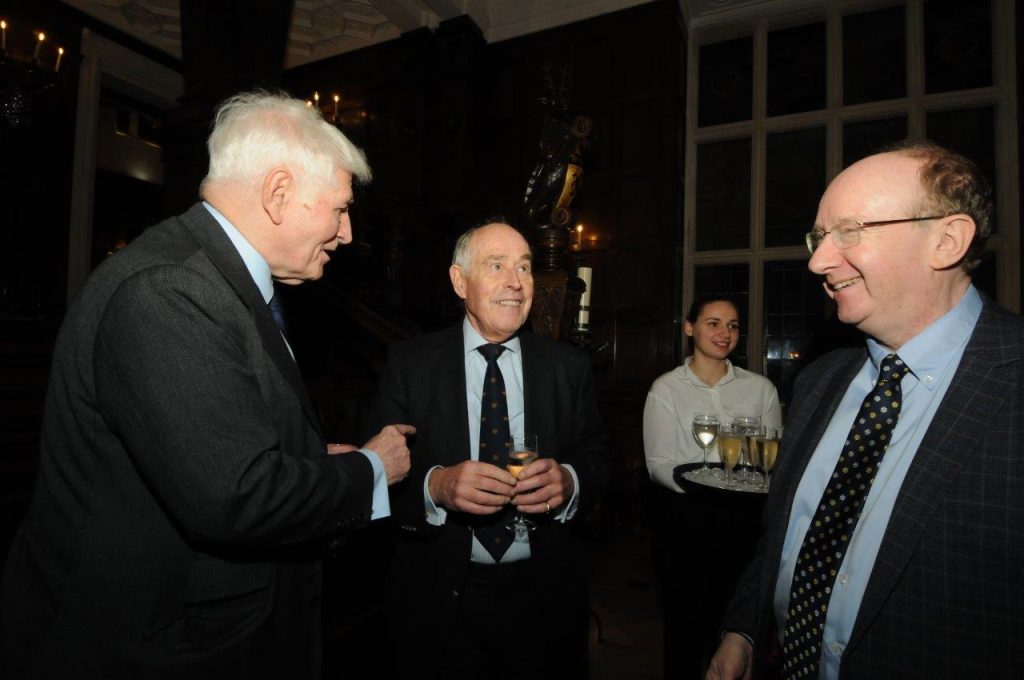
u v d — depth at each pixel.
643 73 4.83
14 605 0.81
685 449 2.27
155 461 0.72
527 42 5.28
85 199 5.15
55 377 0.82
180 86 6.05
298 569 0.96
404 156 5.44
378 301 3.82
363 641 2.05
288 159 0.92
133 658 0.76
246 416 0.78
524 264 1.48
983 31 4.42
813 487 0.96
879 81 4.75
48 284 4.89
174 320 0.76
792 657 0.89
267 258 0.97
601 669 2.29
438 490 1.24
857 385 0.98
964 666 0.70
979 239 0.80
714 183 5.27
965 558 0.72
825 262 0.87
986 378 0.76
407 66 5.46
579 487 1.37
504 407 1.44
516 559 1.35
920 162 0.81
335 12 5.37
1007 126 4.25
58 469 0.80
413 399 1.43
